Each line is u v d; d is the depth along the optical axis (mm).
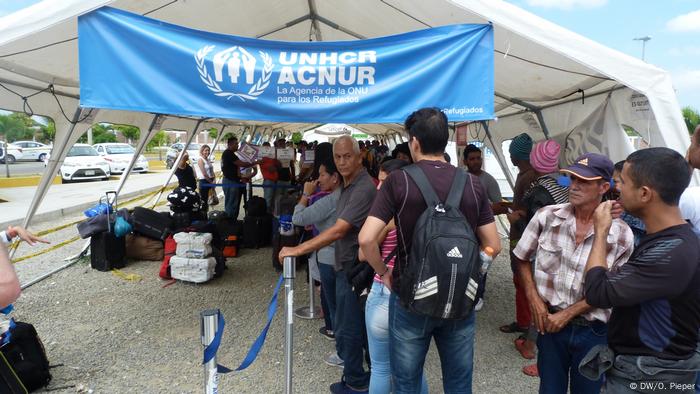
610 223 2002
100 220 6422
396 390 2209
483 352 4188
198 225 6570
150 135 7246
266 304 5332
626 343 1824
